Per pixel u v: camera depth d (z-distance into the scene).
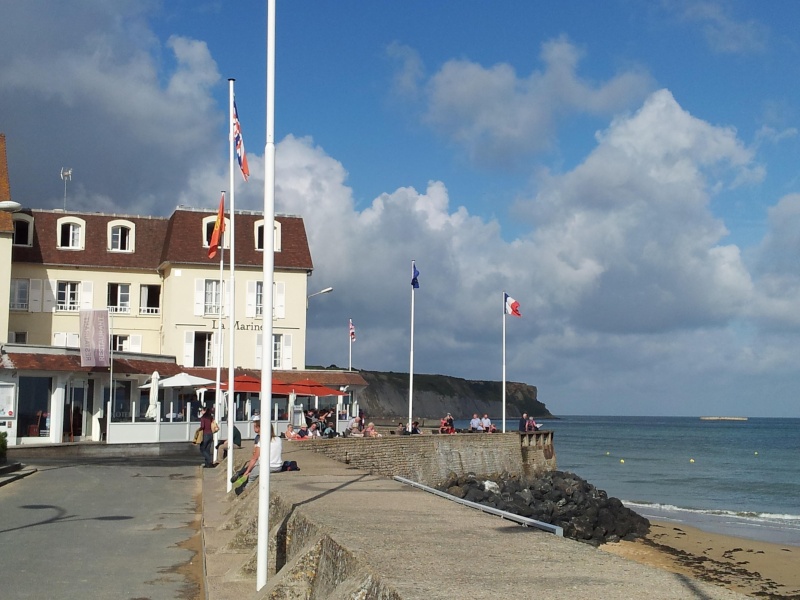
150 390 45.41
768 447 125.75
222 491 23.58
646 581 6.77
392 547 8.39
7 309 46.59
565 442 141.75
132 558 14.90
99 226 55.84
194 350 53.78
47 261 53.34
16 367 40.19
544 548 8.42
